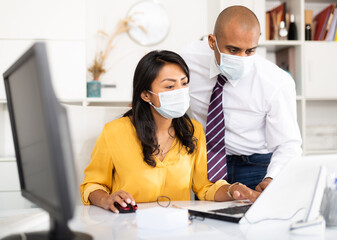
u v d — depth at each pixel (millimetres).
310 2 3582
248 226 1054
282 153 1715
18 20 3105
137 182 1516
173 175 1553
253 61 1812
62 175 725
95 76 3287
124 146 1544
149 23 3473
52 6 3137
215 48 1710
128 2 3443
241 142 1903
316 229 959
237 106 1839
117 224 1091
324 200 1045
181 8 3535
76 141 1670
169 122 1588
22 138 978
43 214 1162
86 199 1463
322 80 3340
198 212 1177
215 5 3324
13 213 1261
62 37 3143
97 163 1558
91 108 1714
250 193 1351
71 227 1058
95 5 3402
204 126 1961
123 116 1642
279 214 1116
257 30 1592
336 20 3391
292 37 3367
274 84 1773
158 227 1007
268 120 1808
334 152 3346
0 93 3086
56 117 720
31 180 947
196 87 1915
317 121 3635
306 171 1074
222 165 1702
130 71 3449
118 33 3418
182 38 3539
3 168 3000
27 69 825
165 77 1504
